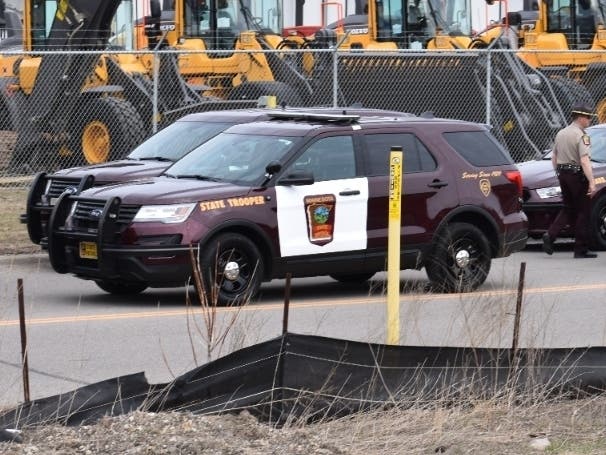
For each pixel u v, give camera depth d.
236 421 20.77
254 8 74.44
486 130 41.16
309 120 39.72
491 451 20.55
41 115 67.19
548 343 30.91
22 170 67.50
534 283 41.56
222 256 35.72
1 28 83.75
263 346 21.41
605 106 78.31
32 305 36.41
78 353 29.52
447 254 39.00
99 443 19.55
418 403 22.23
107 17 70.62
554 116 73.44
